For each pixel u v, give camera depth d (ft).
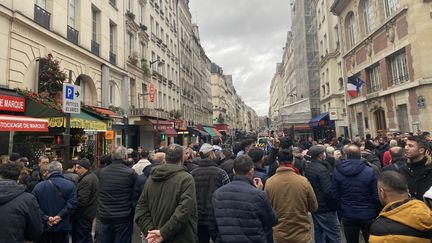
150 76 85.92
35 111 33.45
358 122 84.69
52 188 16.71
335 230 17.81
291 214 14.11
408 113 56.80
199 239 15.90
